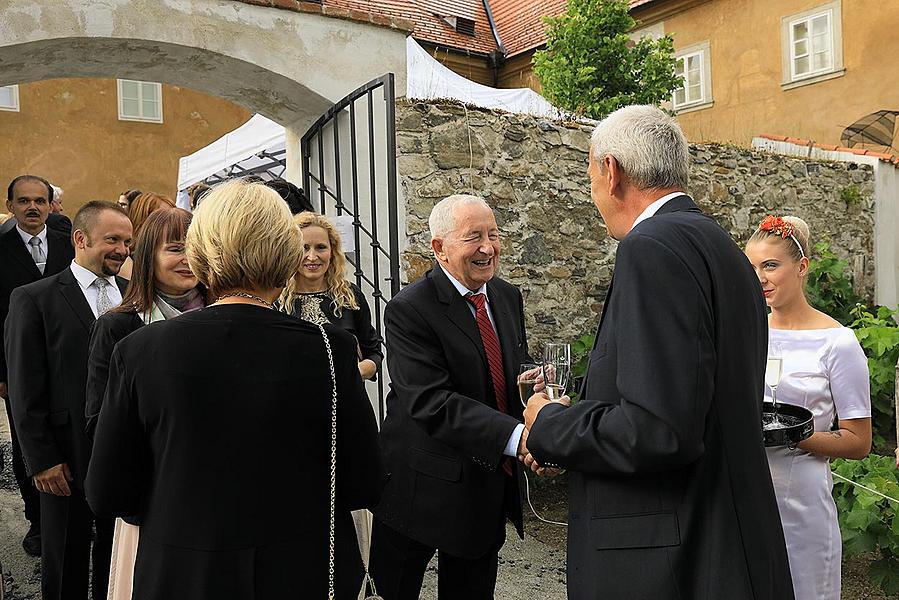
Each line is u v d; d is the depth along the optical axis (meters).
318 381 1.57
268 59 4.24
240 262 1.54
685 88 13.60
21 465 3.71
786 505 2.18
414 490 2.36
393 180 3.80
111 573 2.14
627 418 1.42
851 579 3.67
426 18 15.31
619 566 1.51
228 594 1.44
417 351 2.29
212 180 8.91
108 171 14.19
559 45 9.18
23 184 4.02
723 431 1.47
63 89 13.69
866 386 2.27
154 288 2.33
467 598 2.45
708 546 1.45
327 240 3.18
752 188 6.99
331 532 1.58
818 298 6.74
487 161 5.18
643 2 13.73
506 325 2.51
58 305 2.78
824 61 11.55
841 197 7.90
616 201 1.71
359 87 4.32
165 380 1.47
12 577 3.40
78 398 2.74
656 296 1.44
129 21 3.79
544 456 1.60
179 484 1.46
